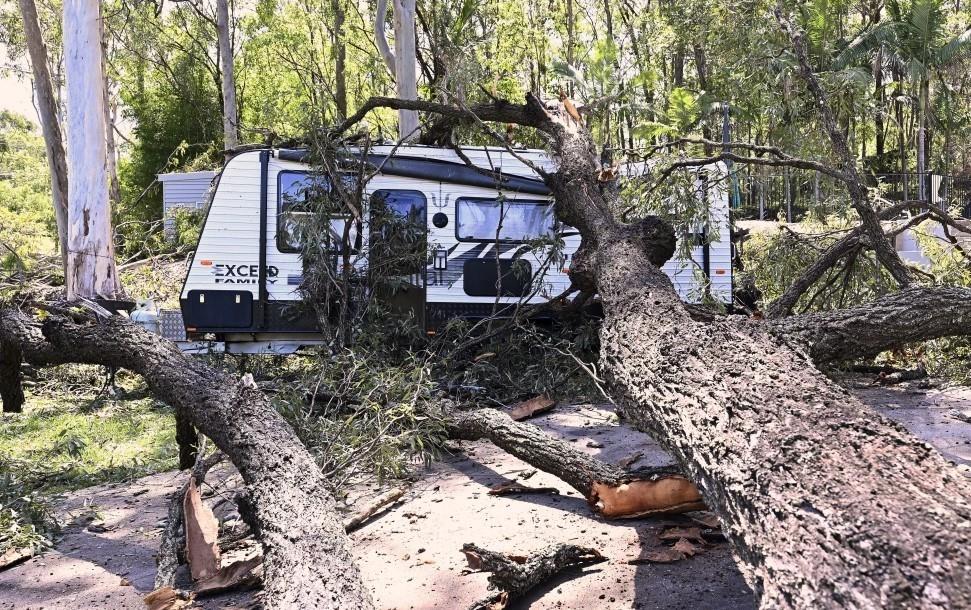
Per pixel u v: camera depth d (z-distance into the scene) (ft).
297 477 11.24
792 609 6.17
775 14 24.23
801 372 9.36
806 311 26.35
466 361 25.31
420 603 10.43
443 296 30.17
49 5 90.27
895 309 15.49
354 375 19.90
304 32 107.14
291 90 105.81
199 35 104.27
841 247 23.70
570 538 12.49
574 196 19.52
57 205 56.08
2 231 63.87
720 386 9.30
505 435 15.67
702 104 68.44
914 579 5.54
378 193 30.25
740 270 32.50
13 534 14.21
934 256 27.58
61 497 17.19
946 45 88.22
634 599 10.13
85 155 46.42
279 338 30.19
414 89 52.54
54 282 51.60
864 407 8.29
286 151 29.91
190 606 11.02
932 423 19.01
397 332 25.55
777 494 7.11
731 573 10.73
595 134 58.08
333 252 26.71
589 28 120.06
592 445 18.97
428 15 84.84
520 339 25.81
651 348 11.32
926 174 67.26
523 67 93.76
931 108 102.37
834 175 22.24
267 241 29.84
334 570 9.16
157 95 102.89
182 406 14.06
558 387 25.57
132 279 46.26
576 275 18.11
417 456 18.08
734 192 30.42
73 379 33.04
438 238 30.37
